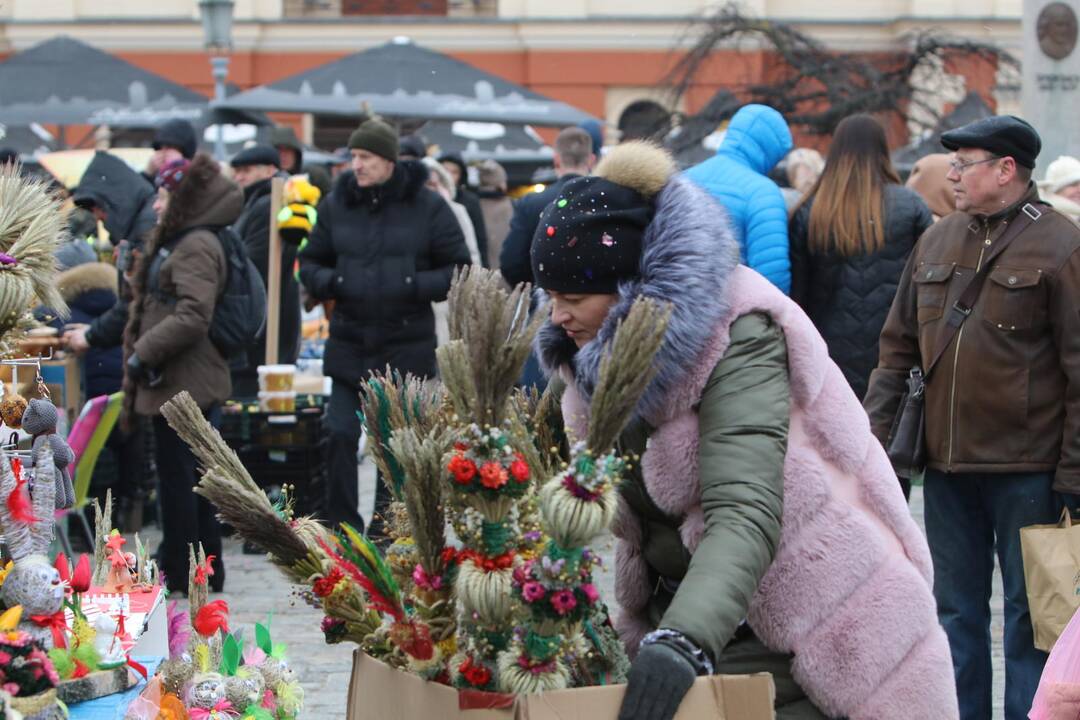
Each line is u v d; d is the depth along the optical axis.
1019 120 7.08
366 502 14.86
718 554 3.91
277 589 10.91
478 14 54.69
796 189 15.24
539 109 26.59
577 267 4.28
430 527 3.86
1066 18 15.19
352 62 26.86
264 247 14.02
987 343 7.04
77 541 12.25
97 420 10.35
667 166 4.38
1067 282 6.88
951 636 7.35
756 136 9.39
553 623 3.68
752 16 32.94
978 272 7.11
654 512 4.50
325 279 11.50
